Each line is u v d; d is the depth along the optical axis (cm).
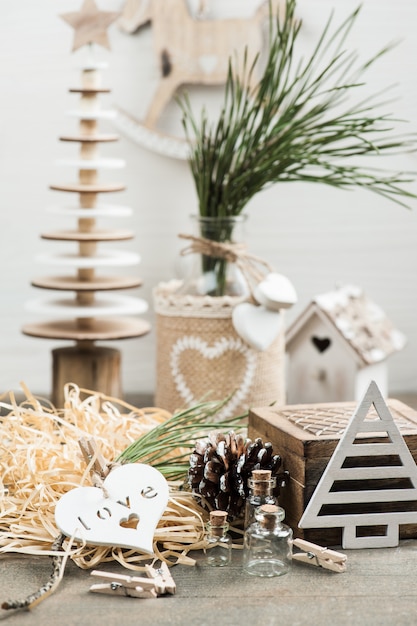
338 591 89
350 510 95
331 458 94
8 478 103
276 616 86
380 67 137
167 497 94
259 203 140
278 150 116
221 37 135
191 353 118
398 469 95
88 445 97
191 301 117
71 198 140
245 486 96
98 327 125
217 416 118
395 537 96
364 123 117
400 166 139
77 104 139
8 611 87
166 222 140
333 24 136
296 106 117
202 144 119
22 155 139
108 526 92
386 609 87
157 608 87
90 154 124
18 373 142
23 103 138
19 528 96
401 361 143
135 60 137
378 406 94
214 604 88
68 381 123
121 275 140
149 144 138
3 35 137
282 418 100
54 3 137
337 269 141
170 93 137
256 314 115
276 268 141
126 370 142
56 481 99
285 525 93
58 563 91
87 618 86
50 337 121
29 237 140
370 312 128
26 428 103
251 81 136
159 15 135
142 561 94
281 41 117
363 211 140
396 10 137
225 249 118
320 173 139
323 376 125
